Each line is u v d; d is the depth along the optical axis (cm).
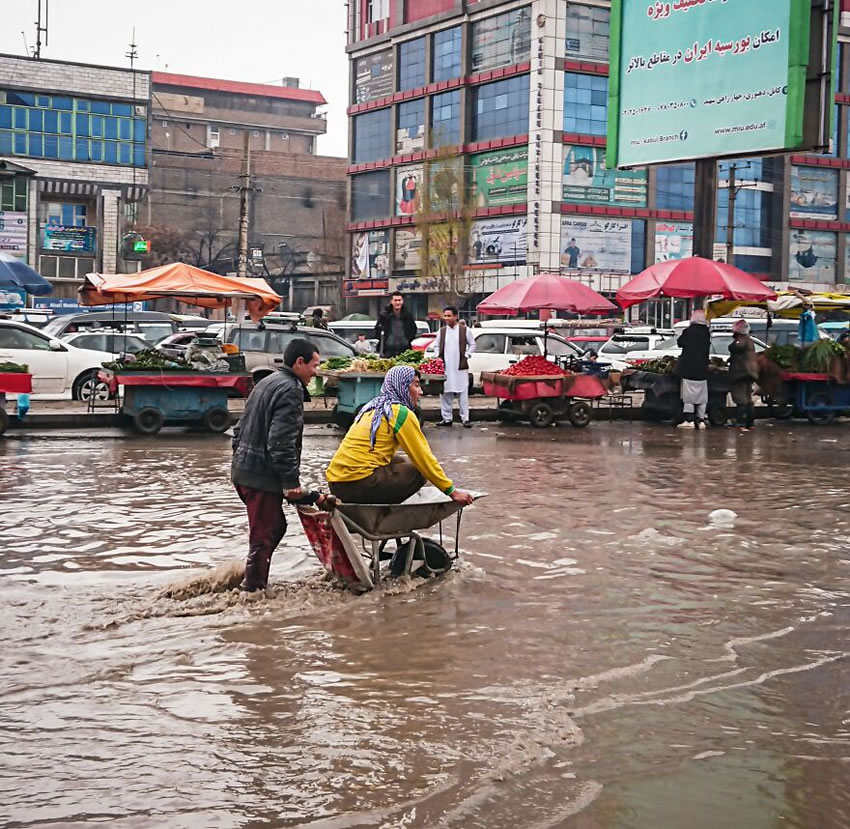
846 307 2291
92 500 1071
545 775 436
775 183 6291
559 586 755
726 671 571
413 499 773
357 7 7125
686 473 1369
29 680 538
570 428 2066
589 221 5778
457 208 5791
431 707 509
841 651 610
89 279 1880
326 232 8188
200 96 9675
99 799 407
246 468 695
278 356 2238
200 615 661
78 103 5472
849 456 1600
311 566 793
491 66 6044
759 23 2270
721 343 2659
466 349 2034
